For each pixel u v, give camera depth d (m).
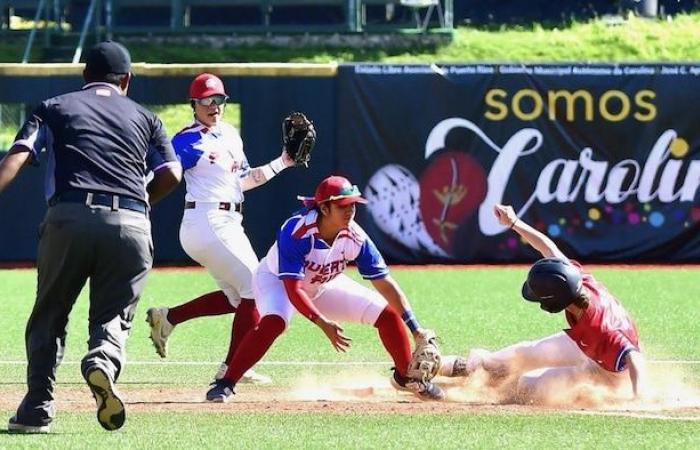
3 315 43.69
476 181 61.22
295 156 31.34
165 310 30.83
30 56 85.44
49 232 21.81
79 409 25.83
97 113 22.27
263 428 23.17
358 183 61.06
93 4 86.62
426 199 61.22
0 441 21.77
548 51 88.56
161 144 22.86
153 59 85.19
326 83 60.78
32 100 60.38
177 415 24.75
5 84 60.34
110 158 22.00
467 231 61.34
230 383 26.91
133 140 22.31
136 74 60.12
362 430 22.98
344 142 60.91
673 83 60.94
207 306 30.83
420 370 26.73
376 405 26.30
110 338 21.70
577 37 90.69
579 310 26.08
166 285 53.00
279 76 60.53
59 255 21.81
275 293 26.91
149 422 23.84
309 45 87.12
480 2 94.56
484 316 43.22
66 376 31.34
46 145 22.34
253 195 60.69
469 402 26.98
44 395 22.61
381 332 27.19
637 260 61.50
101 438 22.11
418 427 23.28
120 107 22.48
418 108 60.94
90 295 22.41
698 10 96.00
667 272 58.12
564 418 24.27
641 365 25.92
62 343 22.75
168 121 71.31
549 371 26.89
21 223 60.91
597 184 61.22
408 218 61.31
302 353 35.31
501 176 61.09
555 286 25.72
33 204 60.84
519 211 61.25
